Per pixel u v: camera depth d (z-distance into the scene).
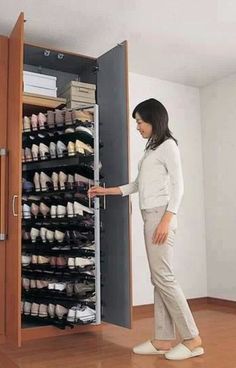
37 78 2.79
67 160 2.69
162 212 2.14
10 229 2.44
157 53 3.19
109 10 2.52
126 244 2.49
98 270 2.49
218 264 3.74
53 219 2.55
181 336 2.14
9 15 2.55
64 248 2.54
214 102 3.87
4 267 2.49
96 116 2.57
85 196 2.52
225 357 2.12
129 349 2.30
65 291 2.53
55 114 2.62
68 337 2.57
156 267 2.12
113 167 2.64
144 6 2.48
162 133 2.20
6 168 2.54
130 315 2.43
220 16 2.62
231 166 3.66
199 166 3.94
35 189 2.62
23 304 2.64
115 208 2.61
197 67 3.50
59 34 2.82
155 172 2.18
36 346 2.36
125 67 2.57
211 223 3.84
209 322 3.04
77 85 2.81
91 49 3.06
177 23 2.70
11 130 2.51
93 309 2.54
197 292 3.76
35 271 2.63
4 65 2.63
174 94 3.86
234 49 3.14
